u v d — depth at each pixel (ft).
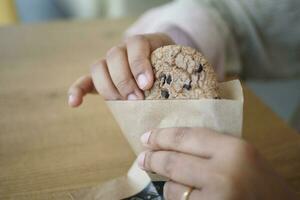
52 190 1.84
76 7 6.45
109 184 1.81
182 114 1.66
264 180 1.52
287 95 3.71
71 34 3.35
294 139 2.10
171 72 1.70
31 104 2.39
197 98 1.65
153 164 1.66
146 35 2.06
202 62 1.69
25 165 1.97
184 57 1.70
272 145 2.06
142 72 1.74
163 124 1.69
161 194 1.75
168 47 1.75
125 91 1.79
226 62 2.86
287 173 1.91
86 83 2.03
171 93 1.68
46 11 6.91
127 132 1.78
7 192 1.83
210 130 1.62
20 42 3.18
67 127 2.20
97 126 2.21
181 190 1.58
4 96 2.46
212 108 1.60
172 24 2.68
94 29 3.46
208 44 2.63
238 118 1.61
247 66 3.16
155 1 5.40
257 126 2.19
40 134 2.15
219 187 1.49
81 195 1.76
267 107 2.35
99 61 1.97
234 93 1.69
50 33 3.37
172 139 1.63
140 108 1.69
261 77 3.26
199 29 2.64
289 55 3.20
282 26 3.05
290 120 3.17
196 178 1.54
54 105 2.38
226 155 1.54
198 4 2.87
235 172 1.50
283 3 2.99
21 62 2.84
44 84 2.58
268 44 3.11
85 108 2.35
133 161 1.98
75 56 2.94
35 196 1.81
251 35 3.01
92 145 2.08
